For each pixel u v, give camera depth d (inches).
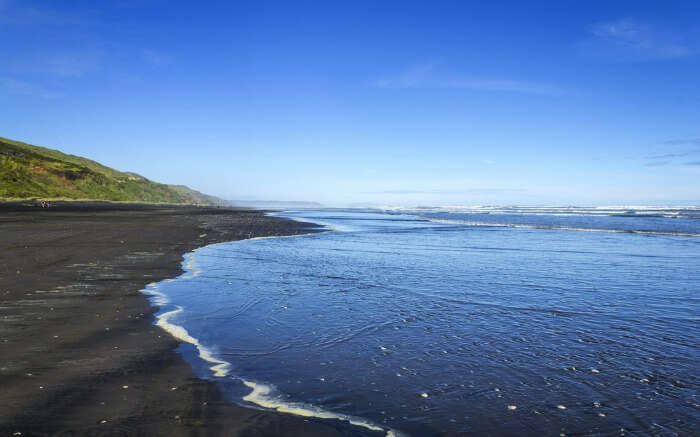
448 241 1000.9
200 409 172.1
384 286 451.2
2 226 1101.7
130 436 146.3
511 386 203.9
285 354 246.1
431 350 254.8
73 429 149.9
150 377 204.5
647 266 606.9
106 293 390.9
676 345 265.1
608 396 193.3
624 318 329.7
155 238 916.0
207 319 318.0
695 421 170.9
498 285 459.8
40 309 325.7
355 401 186.4
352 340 273.4
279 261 632.4
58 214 1856.5
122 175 7219.5
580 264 622.8
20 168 4576.8
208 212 2812.5
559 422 169.5
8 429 148.2
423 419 171.0
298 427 160.6
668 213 3053.6
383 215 3009.4
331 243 925.2
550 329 299.0
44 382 192.9
